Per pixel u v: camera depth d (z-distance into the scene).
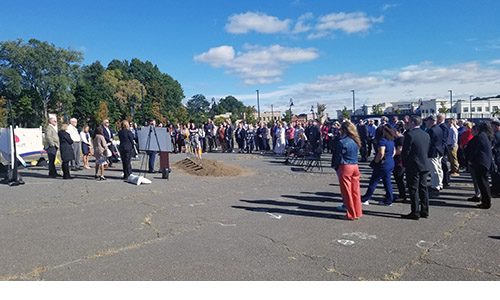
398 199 7.93
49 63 72.25
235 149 23.84
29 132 14.34
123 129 10.52
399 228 5.94
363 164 14.66
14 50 69.00
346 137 6.56
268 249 4.96
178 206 7.43
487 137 7.07
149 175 11.75
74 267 4.30
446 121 11.40
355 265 4.43
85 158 13.30
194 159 14.29
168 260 4.54
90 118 81.25
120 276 4.07
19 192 8.72
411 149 6.39
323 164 14.97
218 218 6.54
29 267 4.29
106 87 93.44
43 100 74.06
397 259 4.61
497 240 5.31
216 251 4.87
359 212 6.49
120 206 7.38
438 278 4.07
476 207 7.28
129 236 5.47
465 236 5.50
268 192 9.00
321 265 4.42
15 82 68.88
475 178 7.63
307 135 18.64
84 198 8.09
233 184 10.16
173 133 21.17
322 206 7.52
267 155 19.33
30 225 5.99
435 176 8.66
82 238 5.35
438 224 6.14
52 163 11.18
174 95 133.75
